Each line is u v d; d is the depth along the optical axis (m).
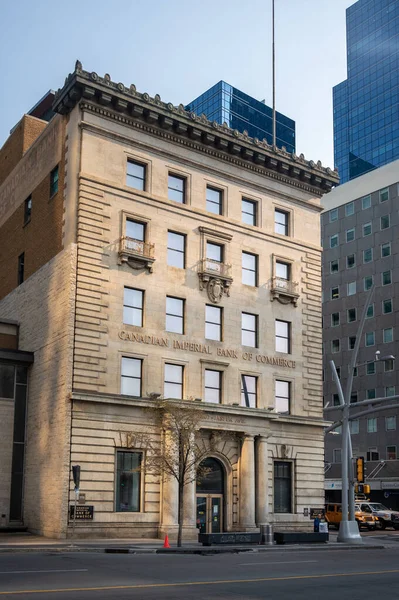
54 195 44.91
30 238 47.84
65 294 41.06
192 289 45.69
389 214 88.38
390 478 80.25
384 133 156.88
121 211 43.28
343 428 43.19
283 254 51.09
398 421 82.25
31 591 16.72
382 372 85.00
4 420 43.22
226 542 35.28
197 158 47.69
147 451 40.91
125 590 17.52
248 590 18.55
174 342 44.09
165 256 44.84
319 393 51.03
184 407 39.28
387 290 86.50
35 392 43.31
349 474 43.06
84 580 19.36
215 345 45.97
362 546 38.03
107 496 39.59
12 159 54.38
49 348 42.22
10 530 41.25
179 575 21.52
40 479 41.00
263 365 48.22
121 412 41.03
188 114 46.16
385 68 160.50
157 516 41.16
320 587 19.61
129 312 42.88
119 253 42.53
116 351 41.53
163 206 45.22
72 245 41.28
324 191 54.47
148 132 45.31
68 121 44.28
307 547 35.69
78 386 39.81
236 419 44.56
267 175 51.31
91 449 39.56
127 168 44.47
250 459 44.91
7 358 43.50
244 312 48.16
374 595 18.20
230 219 48.50
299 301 51.31
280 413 48.59
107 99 42.91
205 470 40.62
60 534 37.94
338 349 90.88
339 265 93.31
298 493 48.16
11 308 49.47
